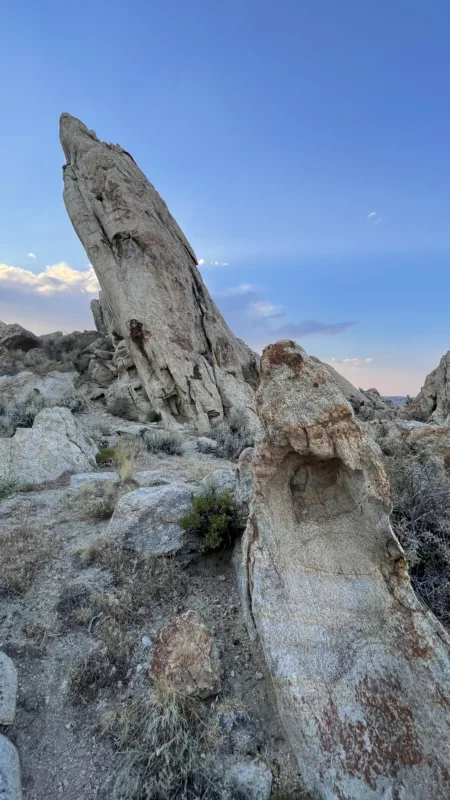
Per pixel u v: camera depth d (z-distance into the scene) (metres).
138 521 5.73
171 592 4.93
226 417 18.94
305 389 3.67
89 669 3.85
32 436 9.72
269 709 3.51
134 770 3.08
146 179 25.34
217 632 4.37
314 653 3.25
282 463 3.86
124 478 8.35
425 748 2.75
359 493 3.60
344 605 3.43
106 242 21.30
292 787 2.93
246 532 3.94
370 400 27.89
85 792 2.99
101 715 3.51
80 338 31.44
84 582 4.99
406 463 5.49
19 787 2.90
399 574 3.31
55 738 3.35
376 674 3.11
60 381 20.91
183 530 5.54
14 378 20.30
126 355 22.06
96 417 18.56
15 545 5.79
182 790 2.93
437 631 3.06
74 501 7.63
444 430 6.15
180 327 19.73
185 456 12.64
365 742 2.88
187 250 25.16
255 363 25.25
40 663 3.96
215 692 3.58
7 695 3.47
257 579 3.62
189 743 3.17
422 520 4.48
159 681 3.55
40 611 4.57
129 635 4.29
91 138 25.75
